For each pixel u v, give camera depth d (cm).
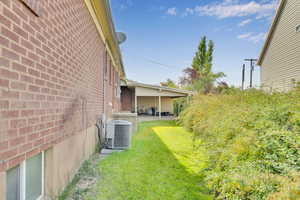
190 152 489
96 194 258
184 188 282
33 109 168
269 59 1201
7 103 132
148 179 313
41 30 183
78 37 320
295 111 283
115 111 1041
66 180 263
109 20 452
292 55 935
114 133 504
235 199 196
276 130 254
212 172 287
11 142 137
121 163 389
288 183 161
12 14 138
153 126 1089
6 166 131
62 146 247
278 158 216
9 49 134
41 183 213
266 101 454
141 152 483
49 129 204
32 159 194
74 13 293
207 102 730
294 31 919
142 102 2009
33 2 166
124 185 288
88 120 401
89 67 407
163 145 577
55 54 219
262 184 179
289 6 964
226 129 353
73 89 293
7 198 154
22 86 151
